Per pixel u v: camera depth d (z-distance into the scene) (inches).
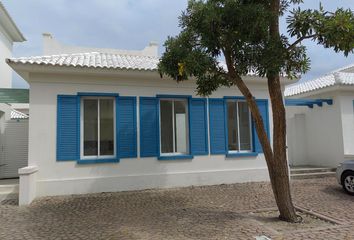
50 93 375.9
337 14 224.1
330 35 224.1
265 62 238.4
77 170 378.3
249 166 447.5
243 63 256.1
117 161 392.5
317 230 234.8
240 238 219.5
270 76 249.4
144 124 408.8
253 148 454.9
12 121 495.2
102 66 374.9
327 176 487.5
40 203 331.9
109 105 404.5
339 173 375.2
